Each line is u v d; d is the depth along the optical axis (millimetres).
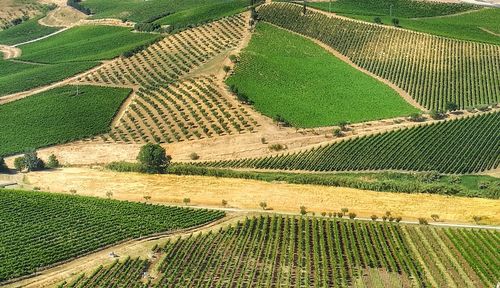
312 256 123500
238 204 149375
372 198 153750
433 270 117812
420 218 138125
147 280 113688
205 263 120250
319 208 147000
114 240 128625
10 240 127688
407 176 175000
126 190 160375
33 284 112812
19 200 147625
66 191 161250
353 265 120000
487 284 113062
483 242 128375
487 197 158125
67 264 121000
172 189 160375
